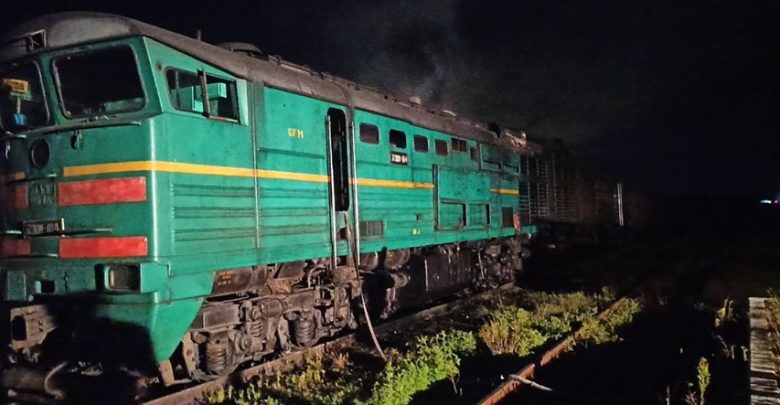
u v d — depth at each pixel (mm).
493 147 16312
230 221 7484
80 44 6918
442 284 13594
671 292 15367
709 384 7383
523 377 7867
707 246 32156
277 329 8953
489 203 15742
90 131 6809
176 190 6766
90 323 6785
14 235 7258
